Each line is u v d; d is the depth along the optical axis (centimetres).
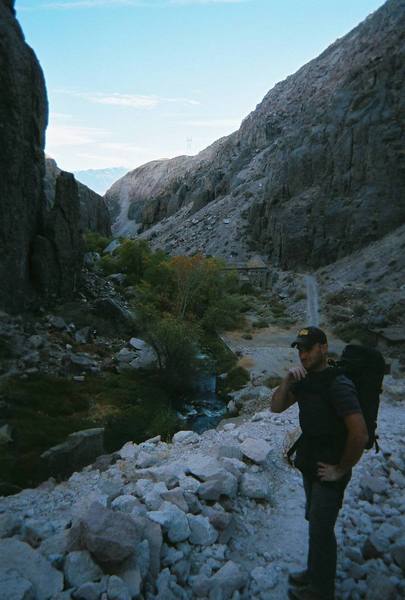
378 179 7762
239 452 807
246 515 639
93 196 16125
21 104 3791
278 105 15650
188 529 548
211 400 3262
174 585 472
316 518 438
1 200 3584
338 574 518
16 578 408
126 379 3309
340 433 429
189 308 5391
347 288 6275
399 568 529
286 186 9294
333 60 15350
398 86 8338
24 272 3894
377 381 448
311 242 8088
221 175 15062
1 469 1778
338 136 8750
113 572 453
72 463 1454
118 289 5266
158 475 696
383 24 13050
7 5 4275
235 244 9712
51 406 2689
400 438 938
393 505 677
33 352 3234
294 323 5706
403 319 5147
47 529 534
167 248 11288
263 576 508
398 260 6425
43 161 4297
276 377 3497
